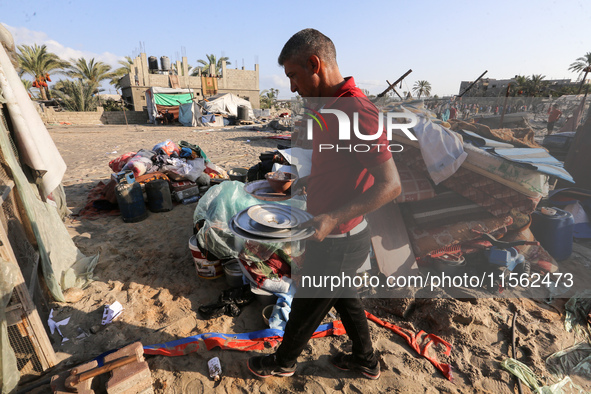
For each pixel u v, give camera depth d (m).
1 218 2.02
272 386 1.90
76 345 2.17
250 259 2.48
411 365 2.05
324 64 1.26
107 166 7.54
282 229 1.26
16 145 2.25
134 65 25.66
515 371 1.96
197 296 2.70
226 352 2.12
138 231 3.84
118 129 18.78
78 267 2.96
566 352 2.12
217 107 23.94
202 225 2.86
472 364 2.05
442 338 2.25
